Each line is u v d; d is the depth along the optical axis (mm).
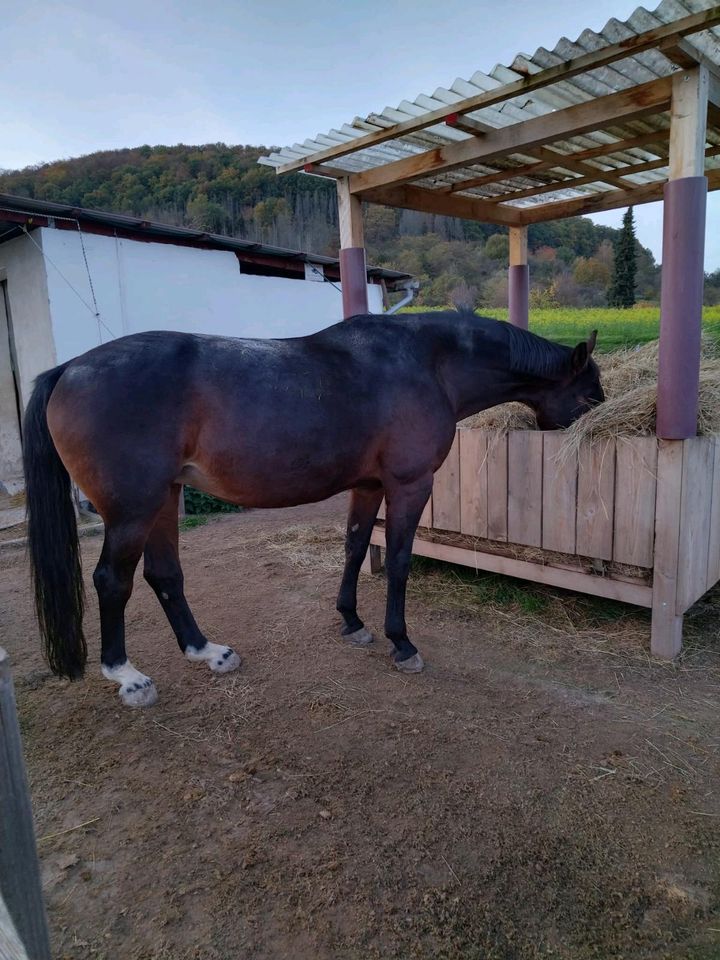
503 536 3146
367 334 2506
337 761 1945
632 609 3113
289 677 2510
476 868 1508
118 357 2078
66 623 2131
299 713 2234
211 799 1773
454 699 2328
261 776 1879
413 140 3148
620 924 1365
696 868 1523
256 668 2590
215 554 4352
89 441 2010
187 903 1418
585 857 1551
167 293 6301
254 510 5984
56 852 1580
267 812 1717
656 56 2303
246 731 2127
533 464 2957
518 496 3045
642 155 3617
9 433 6691
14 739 774
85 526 4836
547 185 4000
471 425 3299
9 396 6562
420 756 1968
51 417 2076
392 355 2465
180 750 2021
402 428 2418
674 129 2359
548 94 2645
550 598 3289
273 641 2861
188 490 5832
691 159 2324
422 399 2473
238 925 1358
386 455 2438
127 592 2234
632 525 2650
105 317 5832
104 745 2055
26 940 812
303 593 3520
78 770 1923
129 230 5918
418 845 1582
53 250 5418
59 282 5488
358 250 3578
